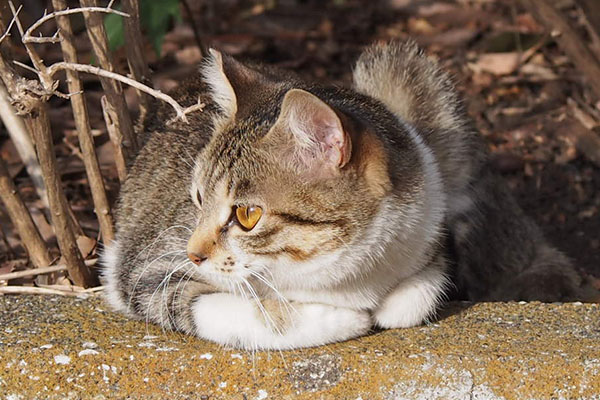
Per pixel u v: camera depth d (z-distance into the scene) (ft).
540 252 28.48
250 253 19.44
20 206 24.54
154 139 24.53
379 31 43.96
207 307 20.30
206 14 45.01
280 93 21.94
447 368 19.52
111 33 27.48
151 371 19.81
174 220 22.04
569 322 21.38
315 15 45.80
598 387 19.45
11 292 23.22
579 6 39.22
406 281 21.30
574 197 33.35
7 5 25.53
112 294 22.57
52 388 19.88
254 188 19.39
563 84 38.86
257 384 19.74
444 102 25.96
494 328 21.12
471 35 42.68
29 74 29.91
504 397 19.49
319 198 19.43
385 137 21.16
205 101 24.76
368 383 19.61
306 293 20.48
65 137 33.40
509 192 28.66
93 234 27.58
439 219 21.76
